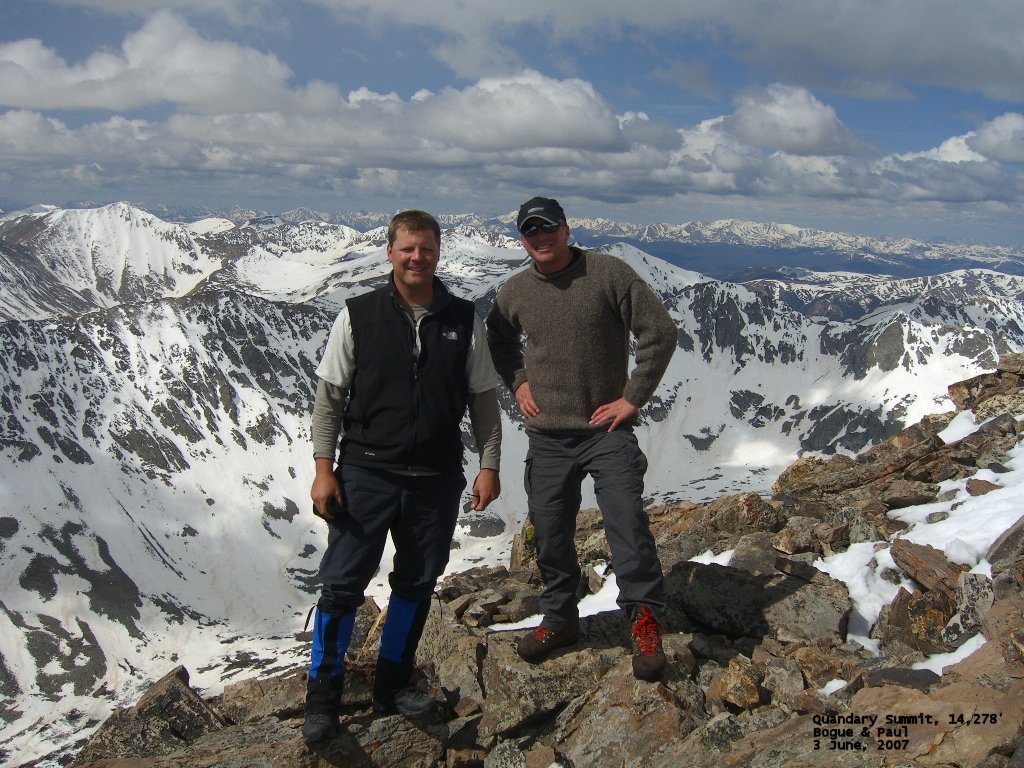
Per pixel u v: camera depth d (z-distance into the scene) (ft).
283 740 9.12
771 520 14.97
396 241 8.80
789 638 10.94
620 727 9.10
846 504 15.12
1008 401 18.92
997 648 8.80
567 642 10.64
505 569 17.90
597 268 10.07
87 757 9.76
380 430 8.96
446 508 9.33
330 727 8.75
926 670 8.99
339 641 8.95
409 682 9.80
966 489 14.58
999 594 10.09
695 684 9.91
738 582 11.82
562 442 10.50
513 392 10.97
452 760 9.45
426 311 9.01
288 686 10.39
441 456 9.12
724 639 11.41
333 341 9.04
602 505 10.14
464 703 10.25
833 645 10.77
